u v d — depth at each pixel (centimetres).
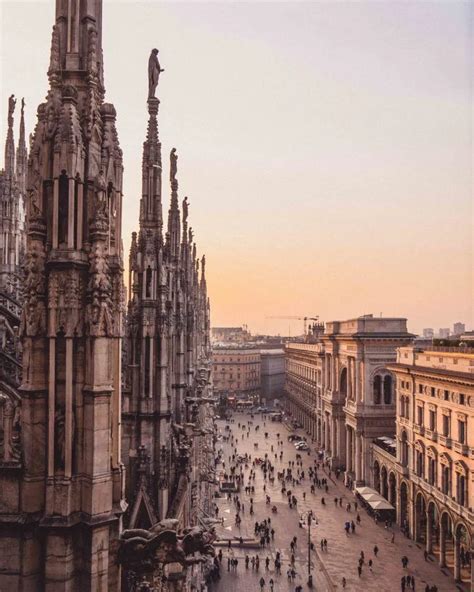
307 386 13925
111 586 976
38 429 934
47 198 952
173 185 3334
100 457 930
